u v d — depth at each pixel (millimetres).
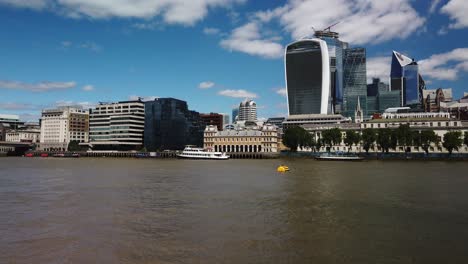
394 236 37438
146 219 45250
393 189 71500
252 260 30578
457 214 47688
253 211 49906
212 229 40344
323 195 64062
